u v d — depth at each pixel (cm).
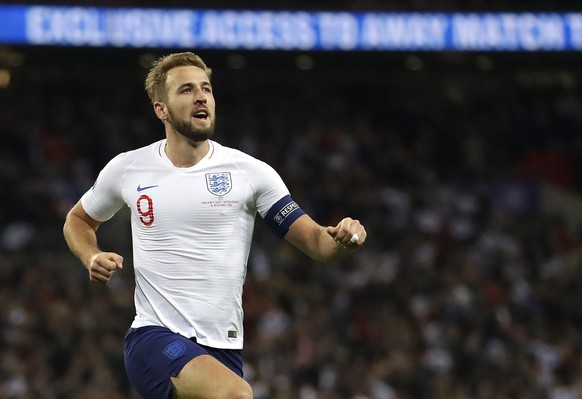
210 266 864
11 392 2200
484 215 3475
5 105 3606
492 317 2725
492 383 2486
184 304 862
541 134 4003
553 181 3938
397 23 2911
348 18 2892
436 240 3178
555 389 2539
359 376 2348
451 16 2927
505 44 2936
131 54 3441
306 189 3331
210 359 833
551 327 2894
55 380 2284
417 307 2738
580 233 3528
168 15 2805
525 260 3250
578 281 3141
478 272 2962
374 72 4009
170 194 869
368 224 3209
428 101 4072
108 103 3744
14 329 2416
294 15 2867
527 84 4081
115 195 894
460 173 3791
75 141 3481
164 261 867
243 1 2848
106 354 2284
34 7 2727
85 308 2475
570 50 2945
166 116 878
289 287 2716
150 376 845
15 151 3366
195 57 888
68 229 909
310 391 2294
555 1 3042
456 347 2545
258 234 3008
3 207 3056
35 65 3669
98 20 2766
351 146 3666
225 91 3928
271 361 2358
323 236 856
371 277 2845
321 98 3953
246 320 2600
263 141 3631
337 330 2562
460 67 3819
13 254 2898
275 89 3972
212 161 880
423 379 2377
